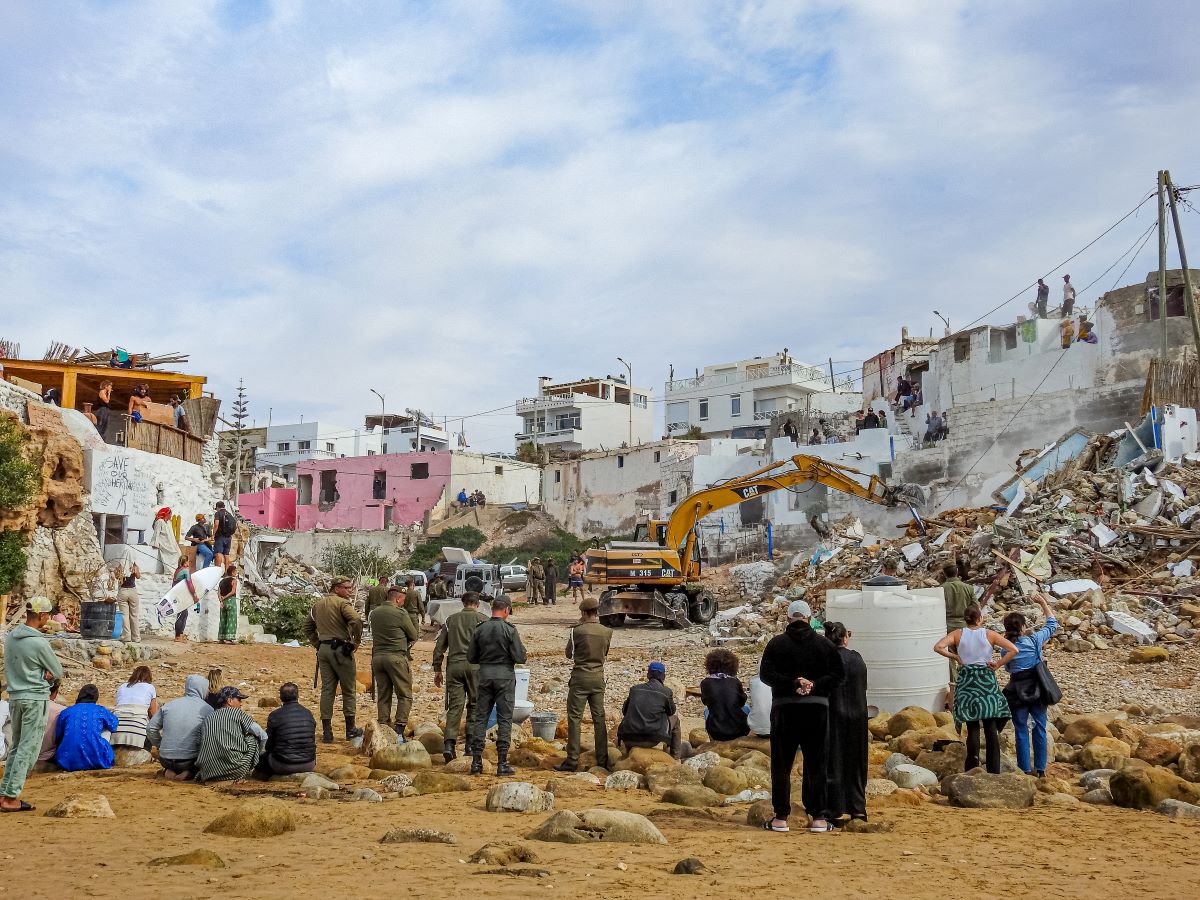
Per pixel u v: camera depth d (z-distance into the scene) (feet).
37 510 67.36
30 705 26.91
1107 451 113.09
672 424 278.46
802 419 185.06
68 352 91.66
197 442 92.27
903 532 154.71
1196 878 21.04
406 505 240.94
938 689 42.16
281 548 154.10
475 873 19.93
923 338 191.21
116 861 20.92
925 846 23.91
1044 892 19.65
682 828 25.95
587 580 108.68
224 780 32.09
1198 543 82.53
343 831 24.71
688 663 75.31
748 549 172.96
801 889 19.45
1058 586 78.74
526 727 45.32
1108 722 40.14
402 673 41.01
